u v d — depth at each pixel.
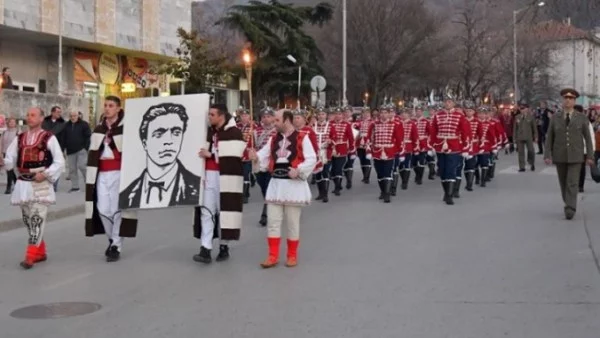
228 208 9.92
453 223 13.13
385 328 6.66
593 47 18.95
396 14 54.50
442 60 54.91
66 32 31.80
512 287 8.18
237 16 45.56
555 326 6.64
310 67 48.34
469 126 16.20
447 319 6.93
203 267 9.71
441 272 9.02
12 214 14.07
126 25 35.59
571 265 9.30
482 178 19.70
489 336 6.39
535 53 57.19
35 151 9.87
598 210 14.33
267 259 9.69
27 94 26.33
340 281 8.65
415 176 21.73
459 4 32.78
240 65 44.91
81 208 15.65
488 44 48.47
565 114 13.09
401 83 58.16
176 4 39.31
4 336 6.77
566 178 13.30
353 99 59.19
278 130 9.67
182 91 29.73
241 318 7.13
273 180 9.59
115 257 10.23
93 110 35.25
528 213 14.23
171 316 7.29
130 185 10.14
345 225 13.20
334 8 51.16
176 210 15.50
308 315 7.17
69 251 11.17
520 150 24.62
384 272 9.09
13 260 10.52
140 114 10.31
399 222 13.44
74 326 7.04
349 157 20.00
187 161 10.05
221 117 10.02
